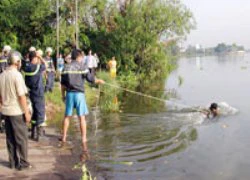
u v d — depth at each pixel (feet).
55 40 96.89
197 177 25.45
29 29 100.17
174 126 40.50
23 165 25.23
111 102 54.75
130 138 35.06
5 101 24.17
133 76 111.65
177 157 29.55
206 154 30.42
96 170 26.27
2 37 96.43
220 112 48.24
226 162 28.48
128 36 114.11
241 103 58.18
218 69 170.60
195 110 50.06
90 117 45.68
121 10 122.52
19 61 24.27
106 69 115.34
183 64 257.14
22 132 24.64
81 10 102.12
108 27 121.70
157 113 48.44
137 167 27.12
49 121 42.19
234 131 38.27
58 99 51.88
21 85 23.76
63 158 28.32
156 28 115.44
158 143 33.47
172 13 115.14
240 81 99.30
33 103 32.24
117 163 27.86
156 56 116.16
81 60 31.07
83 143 31.96
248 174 26.05
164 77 119.34
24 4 96.17
